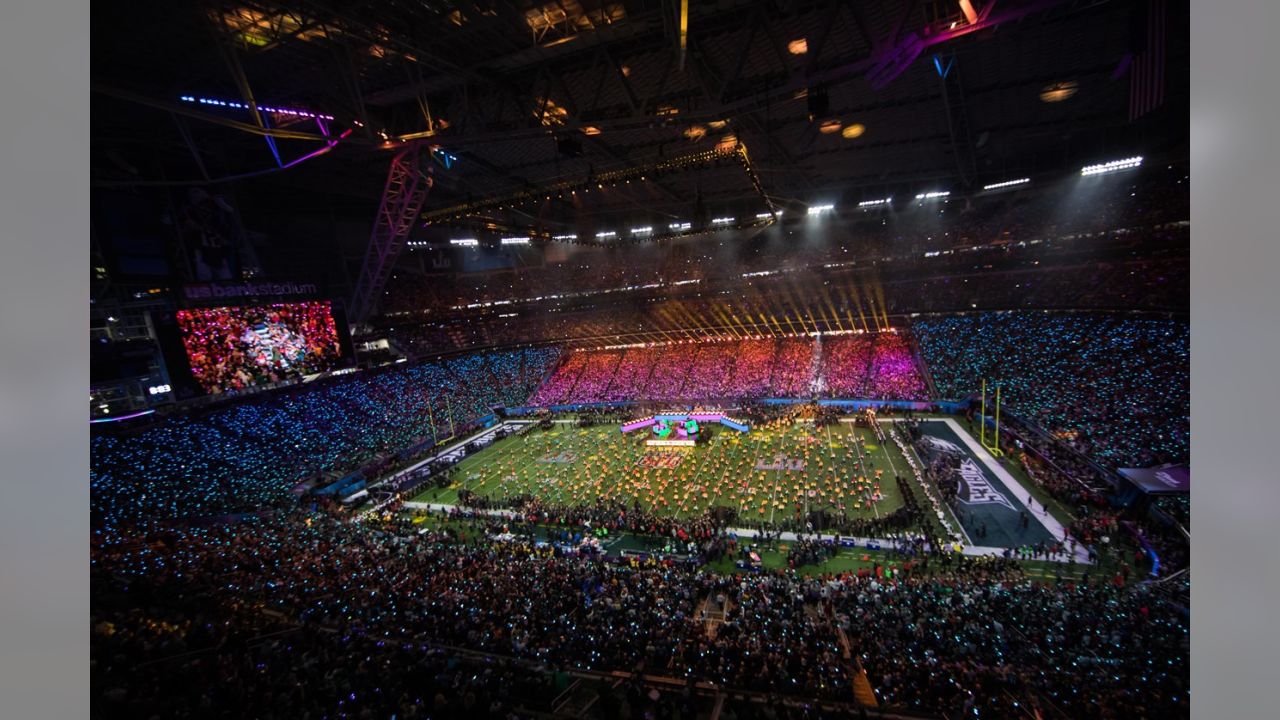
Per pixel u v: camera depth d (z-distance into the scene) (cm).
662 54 2967
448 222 3647
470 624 1806
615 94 3453
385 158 4881
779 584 2241
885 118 4138
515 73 3162
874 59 2367
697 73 2719
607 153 4484
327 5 2256
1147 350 4031
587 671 1516
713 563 2744
